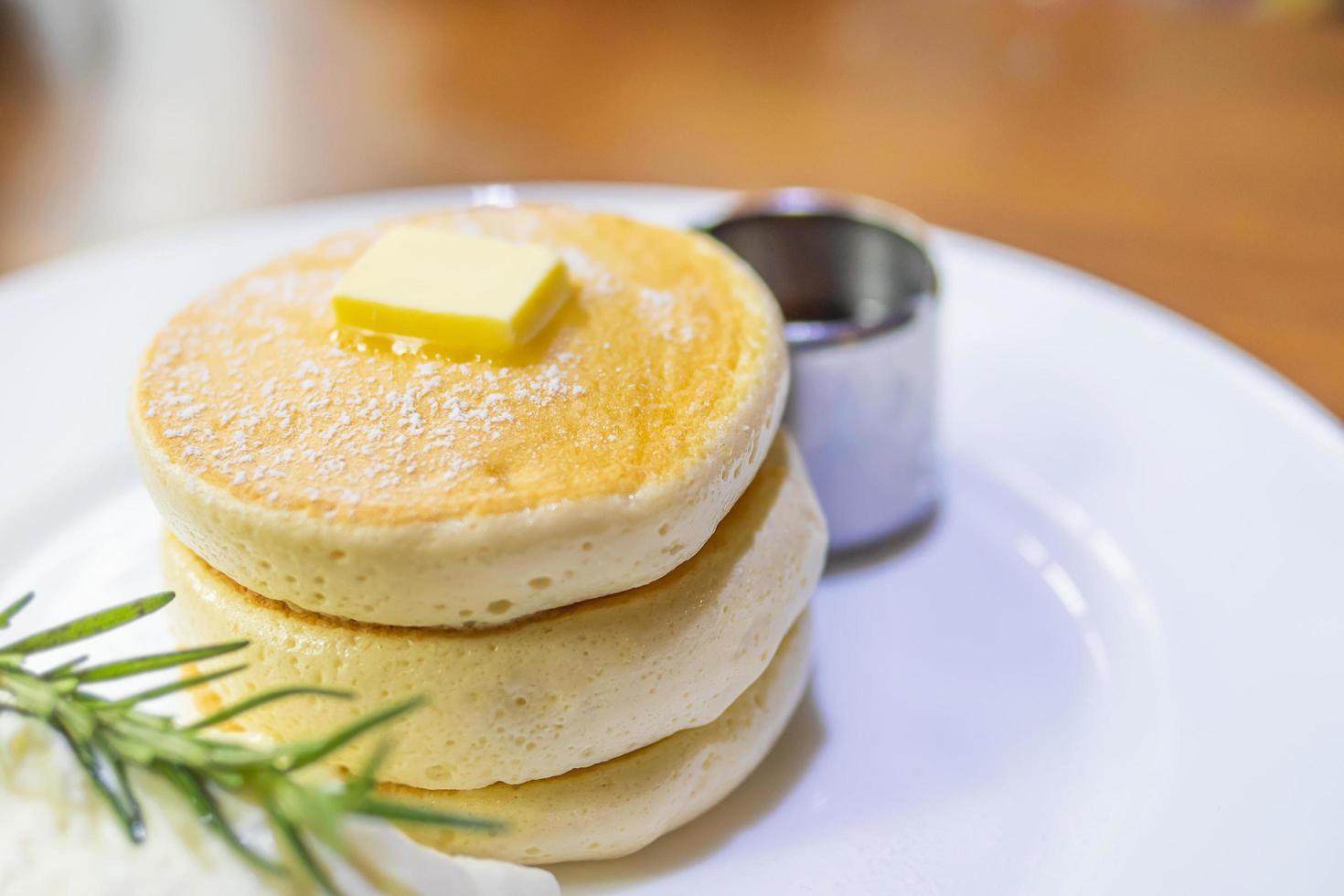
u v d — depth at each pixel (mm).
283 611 289
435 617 280
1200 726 316
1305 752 306
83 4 607
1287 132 486
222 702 297
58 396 397
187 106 530
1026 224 453
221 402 294
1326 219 448
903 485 367
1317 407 370
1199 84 515
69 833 261
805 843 307
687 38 563
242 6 604
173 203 478
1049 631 347
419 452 282
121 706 260
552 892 286
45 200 481
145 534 368
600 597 289
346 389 293
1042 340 404
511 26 580
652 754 298
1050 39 547
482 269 305
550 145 498
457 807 291
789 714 319
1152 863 293
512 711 284
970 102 513
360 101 528
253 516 277
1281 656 324
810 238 393
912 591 359
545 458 281
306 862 251
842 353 349
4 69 559
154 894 257
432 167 490
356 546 273
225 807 261
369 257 309
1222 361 386
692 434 287
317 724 285
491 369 295
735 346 306
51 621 348
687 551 288
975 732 326
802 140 495
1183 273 432
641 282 321
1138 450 375
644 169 484
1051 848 303
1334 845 289
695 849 306
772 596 302
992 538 368
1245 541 348
